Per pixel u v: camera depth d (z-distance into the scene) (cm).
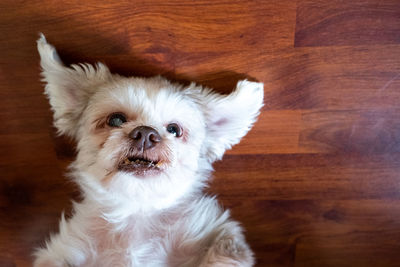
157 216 134
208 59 129
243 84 122
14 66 131
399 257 159
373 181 148
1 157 149
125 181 108
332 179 149
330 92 133
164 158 104
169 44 126
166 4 121
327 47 127
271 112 138
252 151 146
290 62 129
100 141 112
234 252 120
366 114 137
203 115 126
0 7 120
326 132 140
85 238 131
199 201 137
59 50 126
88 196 135
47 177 153
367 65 129
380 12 122
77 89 122
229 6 121
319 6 122
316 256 160
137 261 129
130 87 112
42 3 120
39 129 144
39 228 160
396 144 142
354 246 158
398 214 154
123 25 123
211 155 137
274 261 160
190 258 131
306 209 154
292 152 145
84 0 120
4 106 139
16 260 165
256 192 152
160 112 111
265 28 124
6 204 157
